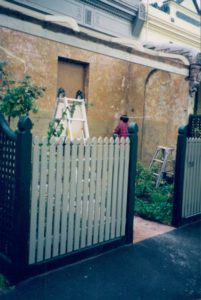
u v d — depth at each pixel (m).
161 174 8.34
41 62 6.63
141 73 8.90
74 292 3.59
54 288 3.63
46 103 6.82
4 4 5.83
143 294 3.68
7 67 6.05
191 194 6.28
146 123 9.15
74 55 7.30
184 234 5.64
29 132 3.55
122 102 8.71
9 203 3.68
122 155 4.70
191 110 9.16
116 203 4.71
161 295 3.69
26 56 6.35
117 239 4.79
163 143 9.34
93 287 3.72
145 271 4.20
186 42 13.79
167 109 9.27
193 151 6.18
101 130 8.32
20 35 6.19
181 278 4.10
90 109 7.95
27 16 6.21
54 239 3.98
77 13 9.50
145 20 11.41
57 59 6.95
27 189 3.59
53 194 3.90
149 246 4.98
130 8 10.87
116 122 8.65
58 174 3.91
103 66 8.06
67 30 7.00
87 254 4.39
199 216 6.64
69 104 7.07
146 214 6.36
